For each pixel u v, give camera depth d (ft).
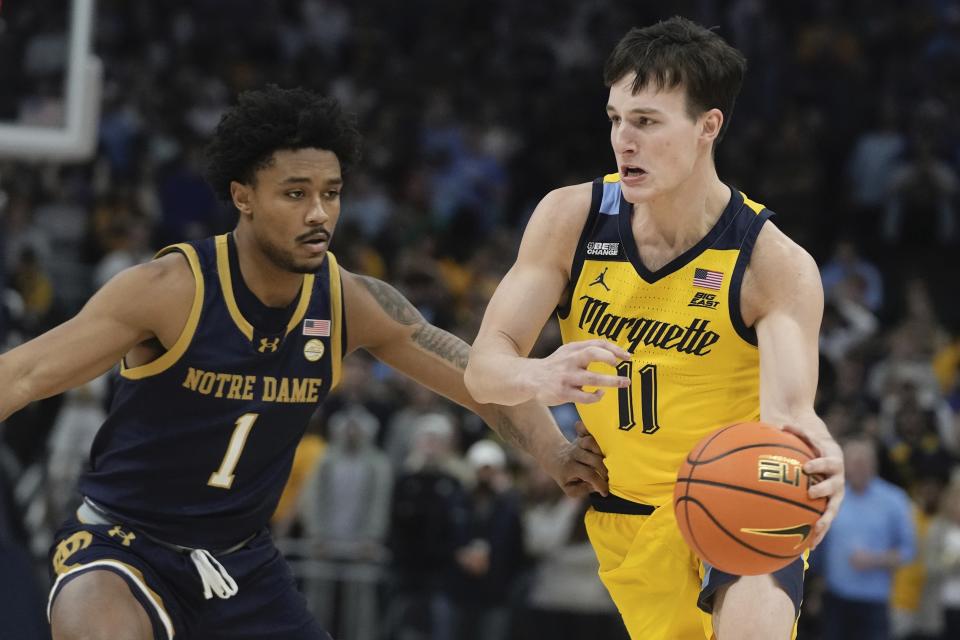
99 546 27.84
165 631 27.50
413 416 74.28
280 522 70.38
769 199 111.45
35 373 26.48
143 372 27.66
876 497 64.03
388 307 29.78
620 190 27.96
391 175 111.65
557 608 65.57
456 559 66.39
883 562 63.21
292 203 27.04
